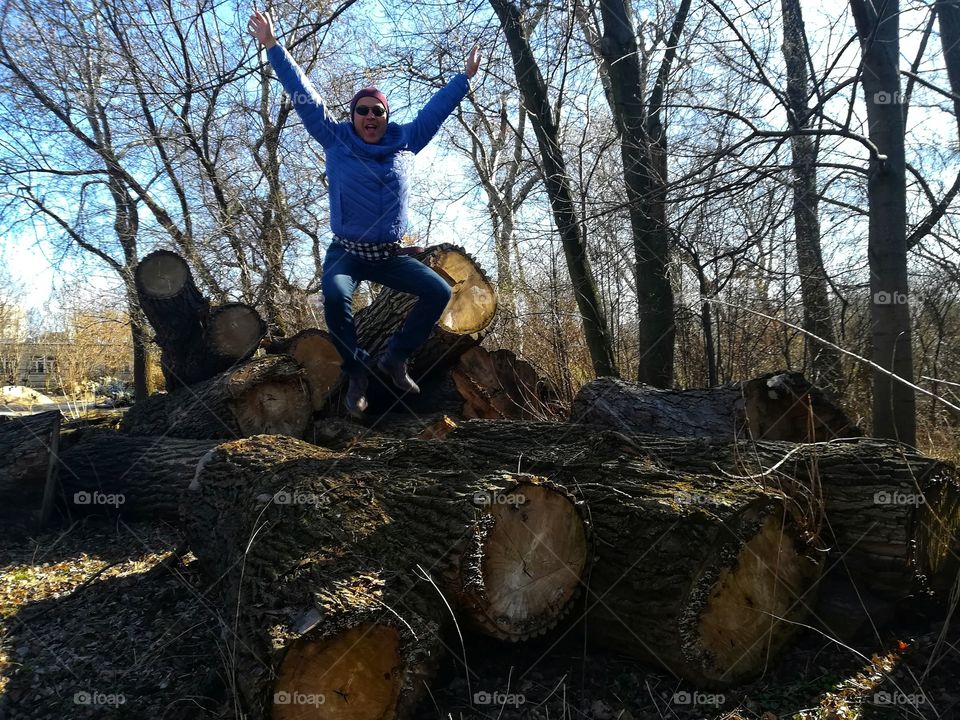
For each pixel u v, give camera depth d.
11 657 3.36
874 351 4.47
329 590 2.57
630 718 2.64
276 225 9.87
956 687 2.75
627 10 6.43
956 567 3.32
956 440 5.12
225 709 2.67
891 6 4.35
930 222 5.38
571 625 3.08
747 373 6.48
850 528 3.13
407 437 5.52
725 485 2.99
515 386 6.49
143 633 3.53
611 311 8.04
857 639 3.10
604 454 3.33
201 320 6.95
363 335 6.09
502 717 2.66
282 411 5.88
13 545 5.07
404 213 3.76
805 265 6.27
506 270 8.39
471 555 2.67
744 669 2.84
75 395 15.94
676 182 5.02
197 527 3.95
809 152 5.17
